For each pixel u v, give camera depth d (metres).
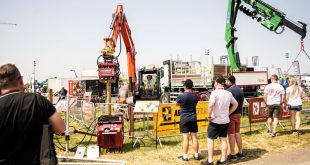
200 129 10.48
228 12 17.67
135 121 14.19
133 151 8.41
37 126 2.44
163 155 7.90
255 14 16.64
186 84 7.21
